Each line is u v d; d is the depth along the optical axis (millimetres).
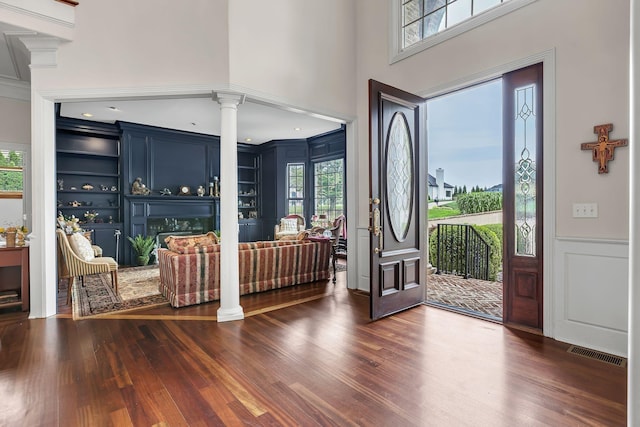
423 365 2424
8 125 5059
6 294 3666
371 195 3332
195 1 3432
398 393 2074
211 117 6316
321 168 8188
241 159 9008
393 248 3570
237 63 3436
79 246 4250
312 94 4094
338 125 6977
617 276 2578
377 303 3375
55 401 1995
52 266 3541
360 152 4547
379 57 4305
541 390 2096
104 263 4277
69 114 6117
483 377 2256
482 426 1772
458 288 4801
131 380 2225
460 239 5656
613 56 2580
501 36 3191
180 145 7504
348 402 1983
